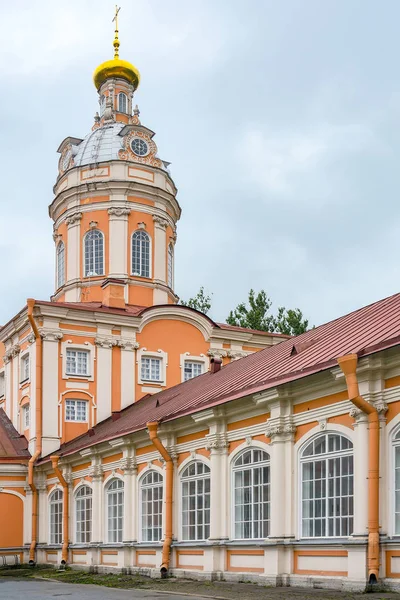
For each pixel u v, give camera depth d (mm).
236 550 19953
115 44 44344
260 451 19594
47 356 34719
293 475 18234
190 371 37906
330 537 16875
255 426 19719
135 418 28438
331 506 16984
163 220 40250
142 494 25344
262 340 39688
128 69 43719
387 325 18047
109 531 27391
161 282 39375
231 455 20672
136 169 39812
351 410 16453
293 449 18359
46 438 34062
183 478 22922
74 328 35562
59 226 40812
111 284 36906
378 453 15492
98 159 40094
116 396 35812
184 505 22766
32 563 32844
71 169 39969
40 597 17672
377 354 15656
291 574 17656
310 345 21031
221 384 23297
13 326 37500
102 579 23594
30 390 35156
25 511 34000
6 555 33281
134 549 25172
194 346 38031
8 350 38500
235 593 16578
